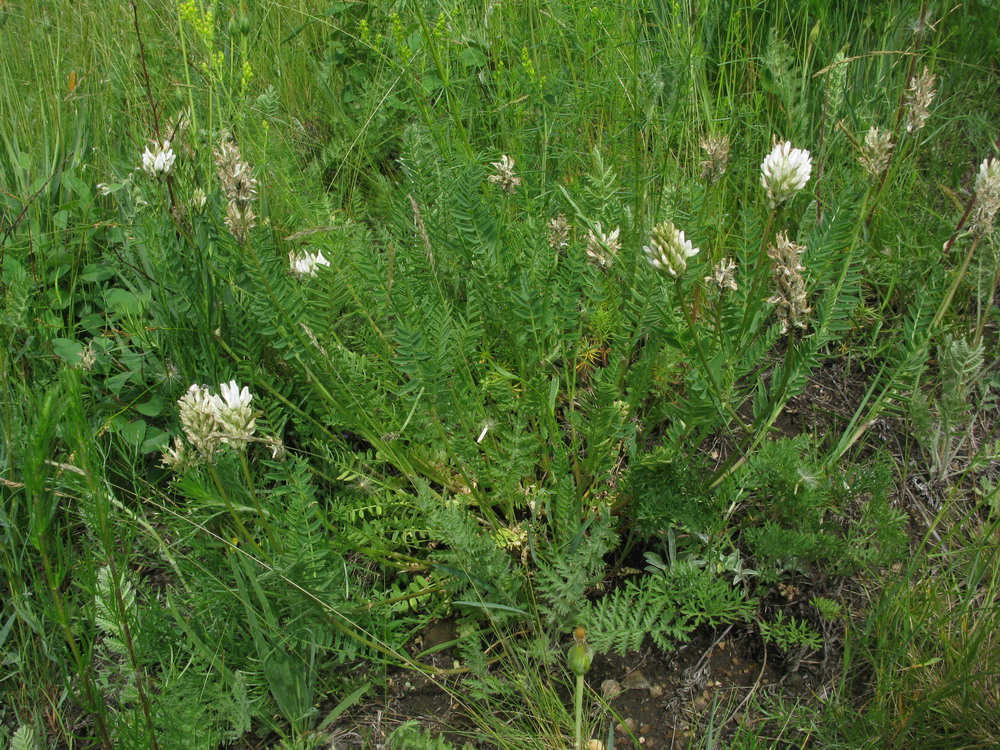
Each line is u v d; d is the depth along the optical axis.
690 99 2.79
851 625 1.90
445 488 2.19
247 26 3.02
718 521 1.95
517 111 2.71
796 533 1.88
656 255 1.61
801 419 2.40
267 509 1.99
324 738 1.83
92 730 1.86
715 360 1.79
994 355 2.44
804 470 1.88
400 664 1.85
